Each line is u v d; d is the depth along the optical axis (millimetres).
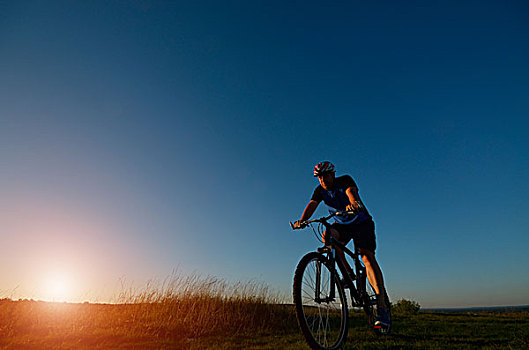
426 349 4047
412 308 9430
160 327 6152
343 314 3660
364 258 3965
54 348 4742
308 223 3826
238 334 6016
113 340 5230
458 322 6828
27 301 8734
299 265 3365
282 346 4684
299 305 3248
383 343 4344
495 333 5316
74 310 7645
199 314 7121
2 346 4777
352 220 3961
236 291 8688
